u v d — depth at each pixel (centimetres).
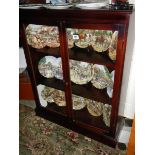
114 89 141
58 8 128
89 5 124
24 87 229
